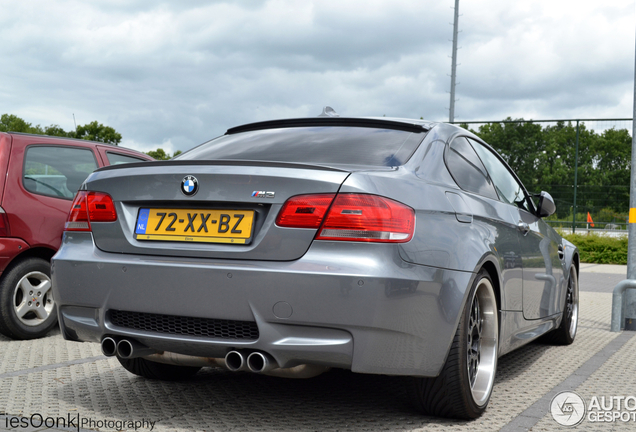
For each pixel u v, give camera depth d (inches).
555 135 780.6
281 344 95.5
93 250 110.7
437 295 102.0
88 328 110.1
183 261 101.8
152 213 107.8
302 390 135.9
